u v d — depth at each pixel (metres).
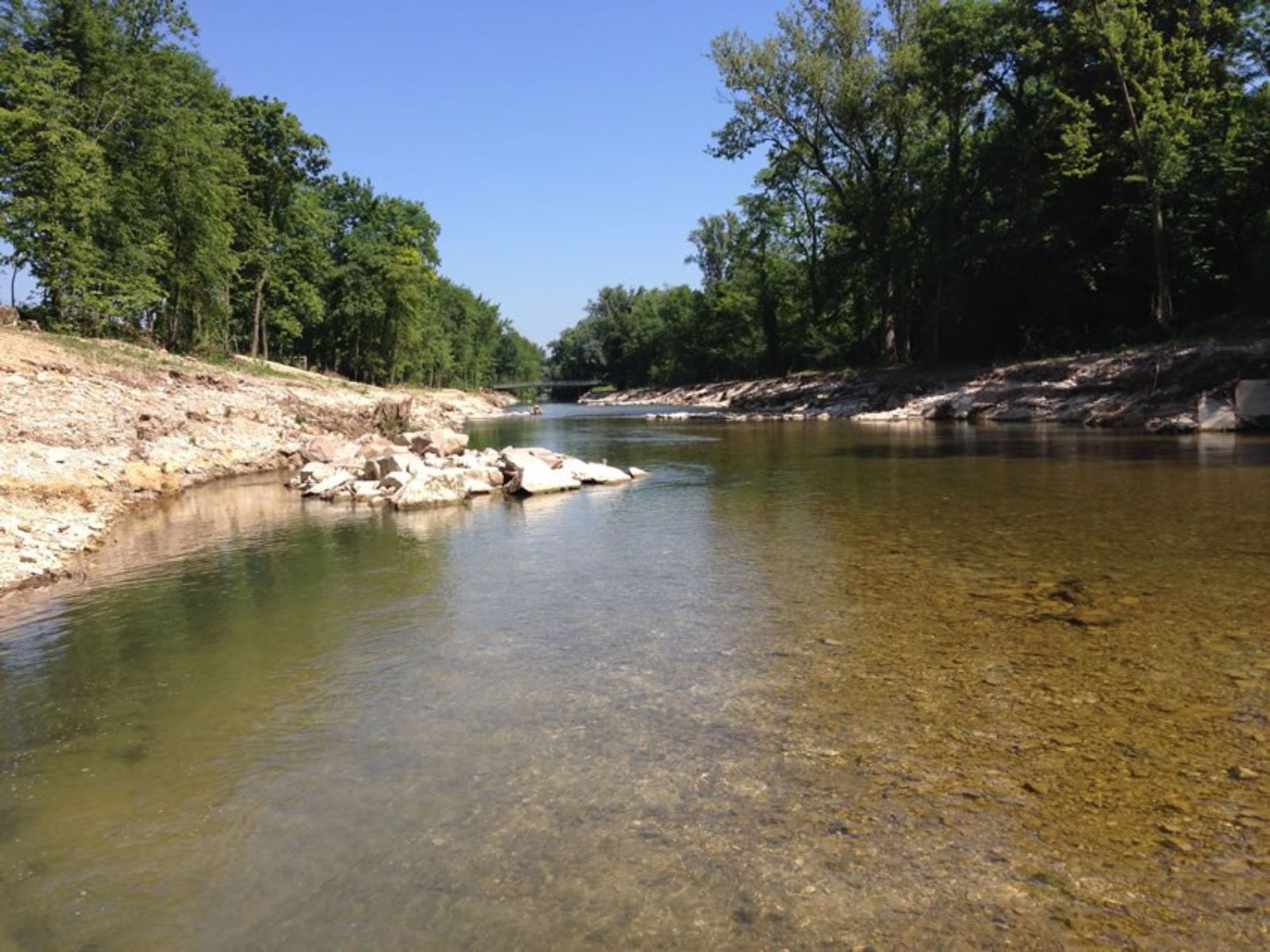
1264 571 7.83
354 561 10.23
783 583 8.27
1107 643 6.05
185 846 3.89
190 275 34.88
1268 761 4.21
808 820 3.86
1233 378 24.30
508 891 3.42
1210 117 31.58
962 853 3.54
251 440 22.50
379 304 59.75
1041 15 35.22
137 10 33.56
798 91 42.44
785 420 40.41
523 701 5.48
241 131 43.38
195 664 6.51
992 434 25.73
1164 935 2.99
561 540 11.18
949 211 40.62
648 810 4.02
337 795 4.30
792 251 66.69
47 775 4.68
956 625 6.66
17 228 26.59
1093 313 37.09
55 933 3.28
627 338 118.12
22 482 13.05
